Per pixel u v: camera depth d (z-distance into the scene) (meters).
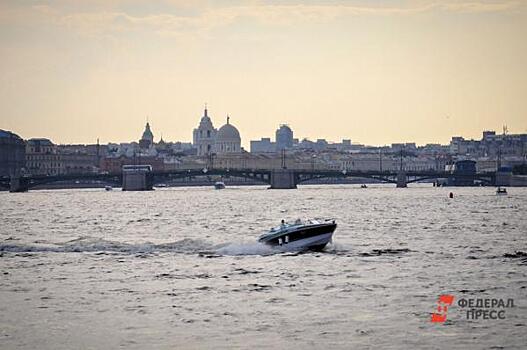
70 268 188.62
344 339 125.19
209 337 127.00
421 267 186.75
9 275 180.00
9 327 134.38
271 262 194.12
